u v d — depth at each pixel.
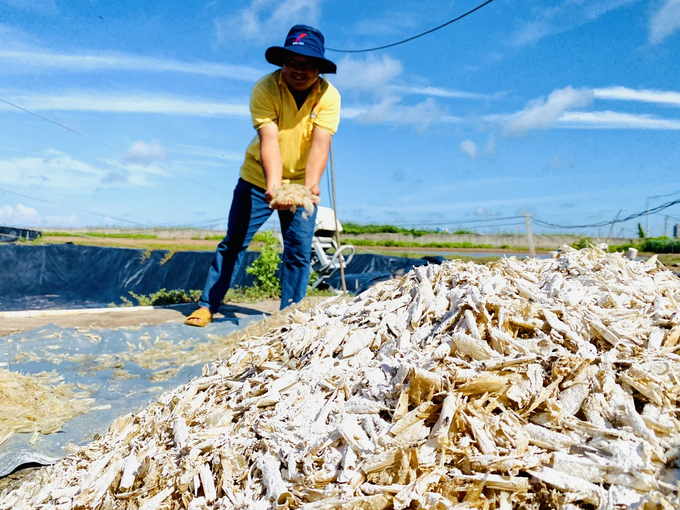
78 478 2.27
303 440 1.92
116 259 15.68
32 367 4.10
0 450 2.74
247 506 1.78
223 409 2.33
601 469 1.57
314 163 5.10
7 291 15.47
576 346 2.01
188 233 30.39
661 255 16.12
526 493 1.60
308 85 4.85
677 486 1.47
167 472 2.00
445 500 1.58
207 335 5.24
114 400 3.50
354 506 1.63
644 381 1.83
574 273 2.67
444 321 2.28
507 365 1.91
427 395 1.86
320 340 2.59
